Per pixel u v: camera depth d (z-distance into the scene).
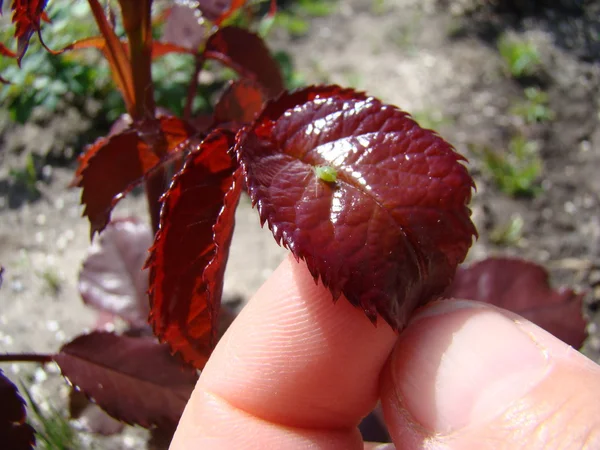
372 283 0.05
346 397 0.06
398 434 0.06
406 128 0.05
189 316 0.05
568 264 0.14
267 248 0.14
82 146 0.15
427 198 0.05
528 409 0.05
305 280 0.06
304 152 0.05
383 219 0.05
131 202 0.14
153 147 0.06
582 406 0.05
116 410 0.07
